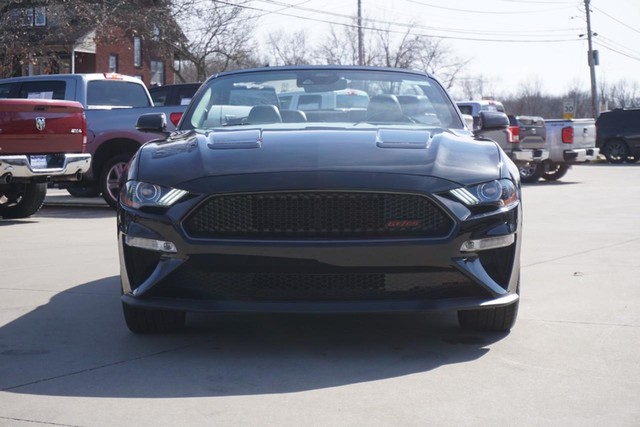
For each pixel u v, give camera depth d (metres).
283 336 4.92
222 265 4.32
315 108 5.85
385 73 6.19
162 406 3.68
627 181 19.83
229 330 5.07
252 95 5.98
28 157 10.73
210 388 3.93
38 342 4.81
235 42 38.38
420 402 3.72
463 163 4.57
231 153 4.63
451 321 5.27
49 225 10.99
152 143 5.22
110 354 4.54
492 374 4.14
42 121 10.82
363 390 3.89
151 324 4.87
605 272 7.02
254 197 4.30
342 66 6.23
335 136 4.88
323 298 4.38
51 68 28.73
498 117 5.85
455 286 4.42
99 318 5.41
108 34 28.45
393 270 4.30
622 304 5.73
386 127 5.36
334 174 4.31
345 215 4.29
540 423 3.45
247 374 4.16
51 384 4.00
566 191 16.69
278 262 4.27
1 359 4.46
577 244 8.80
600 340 4.77
